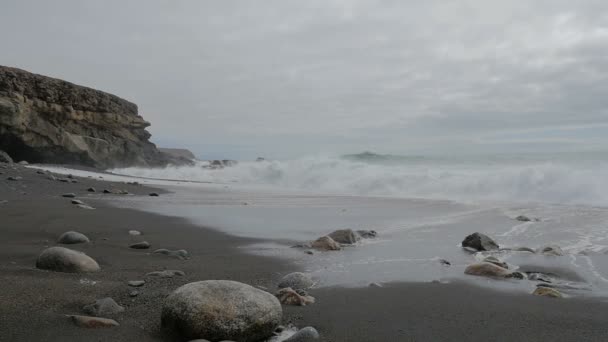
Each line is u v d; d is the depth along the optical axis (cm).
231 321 332
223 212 1186
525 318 408
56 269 481
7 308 355
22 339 310
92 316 362
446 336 362
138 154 3166
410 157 3684
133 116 3206
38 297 387
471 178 1738
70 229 779
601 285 536
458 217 1125
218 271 556
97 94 2839
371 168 2256
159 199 1466
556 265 639
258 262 624
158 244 721
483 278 560
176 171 2927
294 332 366
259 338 347
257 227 950
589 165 1750
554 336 366
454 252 725
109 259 581
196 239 787
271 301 363
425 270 601
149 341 323
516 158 2788
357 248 754
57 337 318
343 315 409
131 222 925
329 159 2609
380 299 462
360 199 1572
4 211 926
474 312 424
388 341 350
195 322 325
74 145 2605
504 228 962
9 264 505
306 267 606
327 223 1021
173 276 507
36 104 2412
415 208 1312
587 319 407
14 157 2372
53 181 1600
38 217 877
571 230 930
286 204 1417
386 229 953
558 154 2756
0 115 2130
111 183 1847
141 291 438
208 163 3722
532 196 1520
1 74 2239
